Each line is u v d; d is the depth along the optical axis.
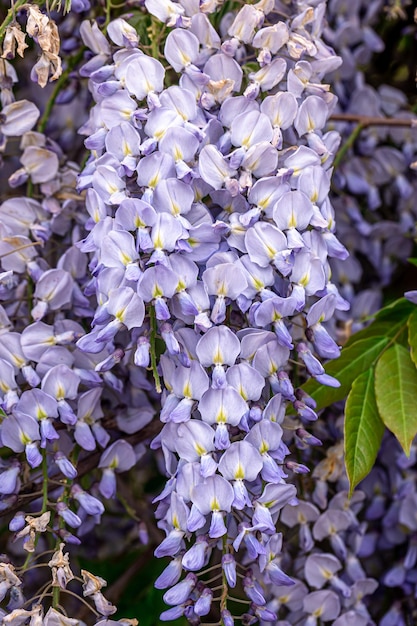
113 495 0.88
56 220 0.92
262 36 0.84
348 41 1.06
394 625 0.99
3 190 1.03
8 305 0.90
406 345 0.91
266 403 0.83
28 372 0.85
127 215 0.80
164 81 0.88
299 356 0.82
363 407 0.87
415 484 0.99
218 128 0.83
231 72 0.83
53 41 0.84
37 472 0.91
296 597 0.92
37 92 1.04
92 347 0.81
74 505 0.93
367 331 0.91
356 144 1.06
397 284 1.09
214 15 0.90
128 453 0.89
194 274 0.80
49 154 0.92
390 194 1.08
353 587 0.94
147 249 0.79
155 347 0.83
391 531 1.00
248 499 0.79
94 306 0.91
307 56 0.87
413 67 1.10
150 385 0.90
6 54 0.84
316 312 0.82
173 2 0.84
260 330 0.81
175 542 0.80
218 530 0.78
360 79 1.06
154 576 1.04
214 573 0.98
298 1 0.89
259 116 0.82
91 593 0.81
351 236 1.07
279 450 0.81
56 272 0.88
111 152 0.82
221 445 0.79
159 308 0.79
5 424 0.84
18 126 0.91
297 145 0.85
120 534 1.10
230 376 0.80
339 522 0.94
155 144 0.81
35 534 0.82
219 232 0.80
